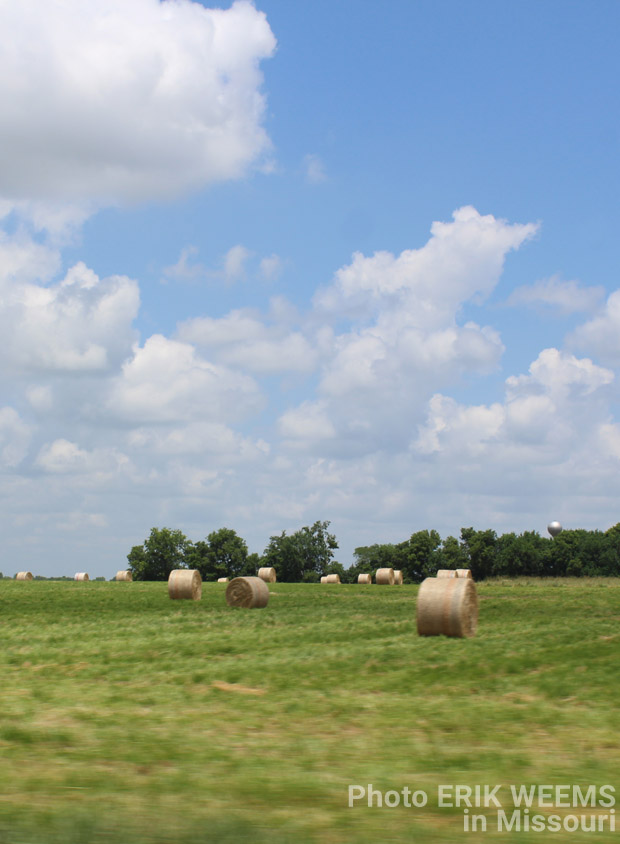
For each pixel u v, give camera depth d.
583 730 11.20
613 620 25.86
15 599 39.78
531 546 120.00
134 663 17.59
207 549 148.75
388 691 14.24
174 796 8.06
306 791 8.32
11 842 6.65
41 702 13.19
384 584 71.75
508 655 17.83
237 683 15.11
